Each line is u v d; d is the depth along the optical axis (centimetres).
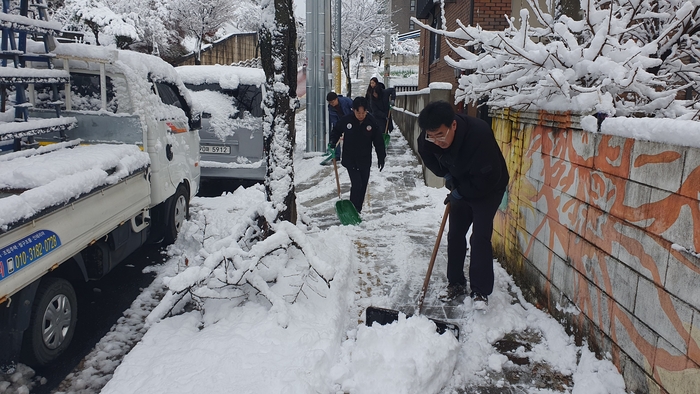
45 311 322
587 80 371
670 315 238
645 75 320
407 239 582
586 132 320
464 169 370
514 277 455
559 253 360
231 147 809
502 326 370
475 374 320
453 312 404
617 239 284
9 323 288
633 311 269
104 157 387
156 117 506
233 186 895
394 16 4000
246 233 432
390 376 291
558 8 463
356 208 673
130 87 471
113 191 393
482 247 383
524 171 432
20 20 373
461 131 362
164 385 287
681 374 230
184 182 610
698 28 393
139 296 445
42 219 296
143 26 1995
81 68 471
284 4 416
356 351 310
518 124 451
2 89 404
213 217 670
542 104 388
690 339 224
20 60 411
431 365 301
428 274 399
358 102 625
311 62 1175
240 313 368
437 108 345
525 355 338
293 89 441
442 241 577
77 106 494
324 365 305
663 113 375
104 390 291
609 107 305
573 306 340
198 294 367
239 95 825
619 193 282
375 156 1135
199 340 333
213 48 2417
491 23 1034
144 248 570
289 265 428
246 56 2822
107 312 421
